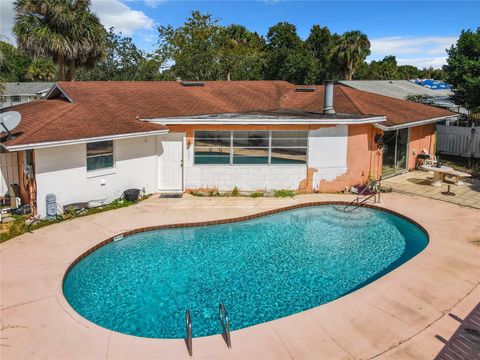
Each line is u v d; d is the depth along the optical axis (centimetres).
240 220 1390
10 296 845
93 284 961
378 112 1898
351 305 818
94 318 815
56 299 838
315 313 788
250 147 1648
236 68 4141
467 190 1716
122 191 1544
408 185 1805
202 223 1336
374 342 695
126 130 1445
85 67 3350
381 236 1277
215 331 766
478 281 923
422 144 2172
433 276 947
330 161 1681
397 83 3794
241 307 860
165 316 825
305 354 663
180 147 1636
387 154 1938
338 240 1246
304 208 1546
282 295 912
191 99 1947
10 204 1384
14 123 1284
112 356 658
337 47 5053
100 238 1176
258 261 1095
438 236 1199
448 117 2192
